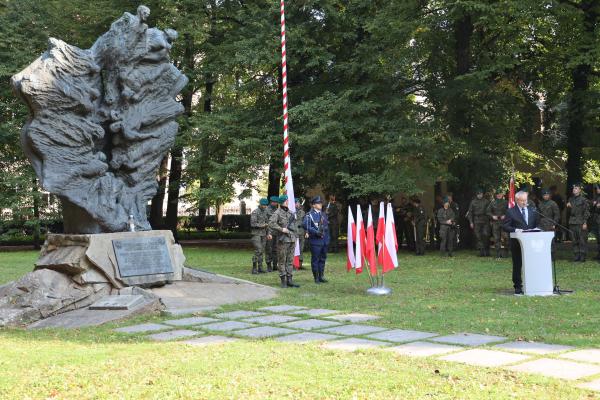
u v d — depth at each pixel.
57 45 12.62
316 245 15.56
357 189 23.58
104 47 13.41
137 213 13.70
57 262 12.05
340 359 7.34
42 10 30.23
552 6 22.62
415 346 8.14
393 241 13.67
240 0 29.06
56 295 11.42
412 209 25.38
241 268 19.61
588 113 24.02
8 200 29.23
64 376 6.70
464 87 23.58
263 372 6.73
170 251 13.39
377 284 13.98
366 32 25.94
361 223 14.20
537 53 26.58
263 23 25.69
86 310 11.18
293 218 15.09
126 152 13.71
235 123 26.31
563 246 25.16
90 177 12.95
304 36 25.33
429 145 23.06
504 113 25.94
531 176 32.25
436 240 26.50
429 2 25.11
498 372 6.74
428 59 26.91
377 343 8.38
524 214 13.33
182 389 6.10
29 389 6.25
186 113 30.53
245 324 10.01
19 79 12.09
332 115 24.02
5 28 29.19
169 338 9.05
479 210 22.03
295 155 25.97
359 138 25.12
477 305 11.52
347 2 26.19
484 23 23.36
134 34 13.54
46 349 8.29
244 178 25.44
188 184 32.09
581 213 19.31
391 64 24.06
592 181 30.22
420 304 11.73
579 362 7.22
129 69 13.59
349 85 25.72
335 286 14.78
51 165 12.45
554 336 8.63
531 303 11.70
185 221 40.47
